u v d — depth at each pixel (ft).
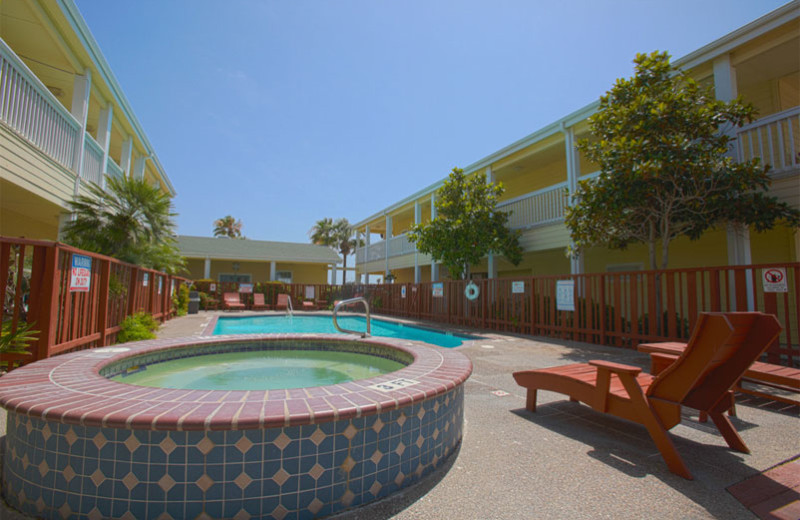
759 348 7.71
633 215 25.32
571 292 29.09
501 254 42.29
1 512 6.16
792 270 17.75
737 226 23.36
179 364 13.60
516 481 7.45
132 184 28.07
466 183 41.93
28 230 35.37
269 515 5.79
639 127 23.29
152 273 31.40
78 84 27.48
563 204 36.73
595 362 9.50
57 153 24.40
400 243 65.87
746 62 26.40
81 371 8.44
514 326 34.01
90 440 5.79
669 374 8.14
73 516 5.79
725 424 9.29
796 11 22.15
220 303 64.95
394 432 6.96
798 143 28.94
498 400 13.33
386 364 14.16
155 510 5.61
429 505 6.53
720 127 25.61
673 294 22.44
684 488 7.23
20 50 26.25
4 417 10.03
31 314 13.61
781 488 7.23
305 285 70.28
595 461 8.42
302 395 6.87
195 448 5.63
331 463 6.20
